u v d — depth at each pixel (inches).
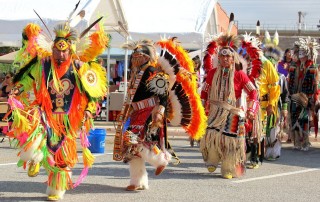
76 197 234.2
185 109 253.4
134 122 241.8
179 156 375.2
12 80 226.2
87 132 235.9
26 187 252.2
